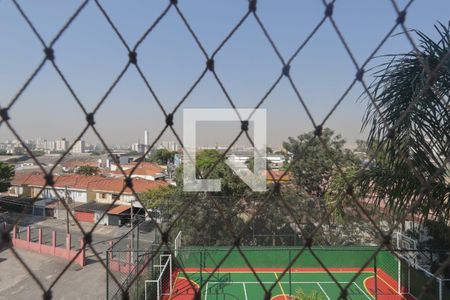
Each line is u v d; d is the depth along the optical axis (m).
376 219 9.89
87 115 1.83
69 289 15.71
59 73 1.77
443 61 1.91
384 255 14.80
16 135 1.75
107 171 39.22
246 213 15.51
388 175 4.93
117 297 9.96
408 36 1.88
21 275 17.48
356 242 15.81
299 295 9.96
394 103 4.47
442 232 5.00
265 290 1.96
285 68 1.92
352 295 12.75
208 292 13.11
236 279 14.32
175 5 1.87
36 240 22.27
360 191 5.49
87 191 27.52
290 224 15.50
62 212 27.16
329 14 1.87
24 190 28.91
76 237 23.06
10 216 25.78
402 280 13.20
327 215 2.13
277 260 15.48
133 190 1.99
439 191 4.42
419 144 4.24
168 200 15.98
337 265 15.34
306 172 18.14
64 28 1.76
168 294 12.81
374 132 4.76
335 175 8.52
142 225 24.22
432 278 2.01
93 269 17.89
